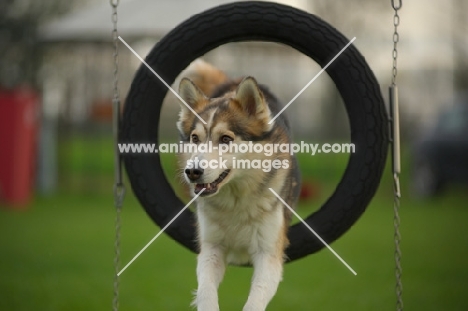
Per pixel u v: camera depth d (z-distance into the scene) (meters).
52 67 22.80
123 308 8.80
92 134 30.02
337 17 23.73
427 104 25.98
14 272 10.75
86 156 26.83
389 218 16.95
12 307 8.78
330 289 10.01
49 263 11.37
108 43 18.17
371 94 6.57
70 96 23.55
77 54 22.72
